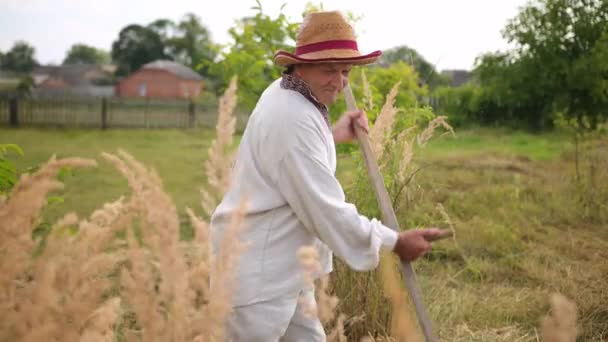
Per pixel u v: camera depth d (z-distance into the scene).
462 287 4.96
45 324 1.11
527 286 5.05
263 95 2.61
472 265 5.30
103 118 25.70
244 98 5.61
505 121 20.41
